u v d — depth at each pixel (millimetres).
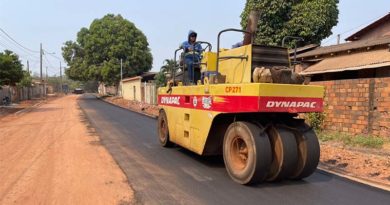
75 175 7516
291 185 6898
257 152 6516
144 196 6160
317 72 15273
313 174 7715
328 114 13086
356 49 15281
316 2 21797
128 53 55688
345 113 12391
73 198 6051
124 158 9258
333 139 11641
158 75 33250
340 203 5875
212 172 7840
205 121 7945
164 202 5863
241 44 8523
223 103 7199
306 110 6672
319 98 6789
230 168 7199
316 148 7023
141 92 41656
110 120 19656
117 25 55969
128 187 6676
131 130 15141
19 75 29969
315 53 17406
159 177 7402
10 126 16922
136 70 57188
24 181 7078
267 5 21672
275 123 7086
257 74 6703
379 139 10664
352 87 12102
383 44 13945
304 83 6980
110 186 6730
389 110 10891
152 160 9039
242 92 6621
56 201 5910
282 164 6762
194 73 9781
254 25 7719
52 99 54250
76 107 32906
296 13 21703
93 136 13297
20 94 48031
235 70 7766
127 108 31406
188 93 8938
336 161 8867
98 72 55594
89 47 56750
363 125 11742
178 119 9664
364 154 9445
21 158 9266
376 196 6227
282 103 6430
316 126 13242
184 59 9750
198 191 6461
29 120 19938
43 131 14867
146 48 58469
